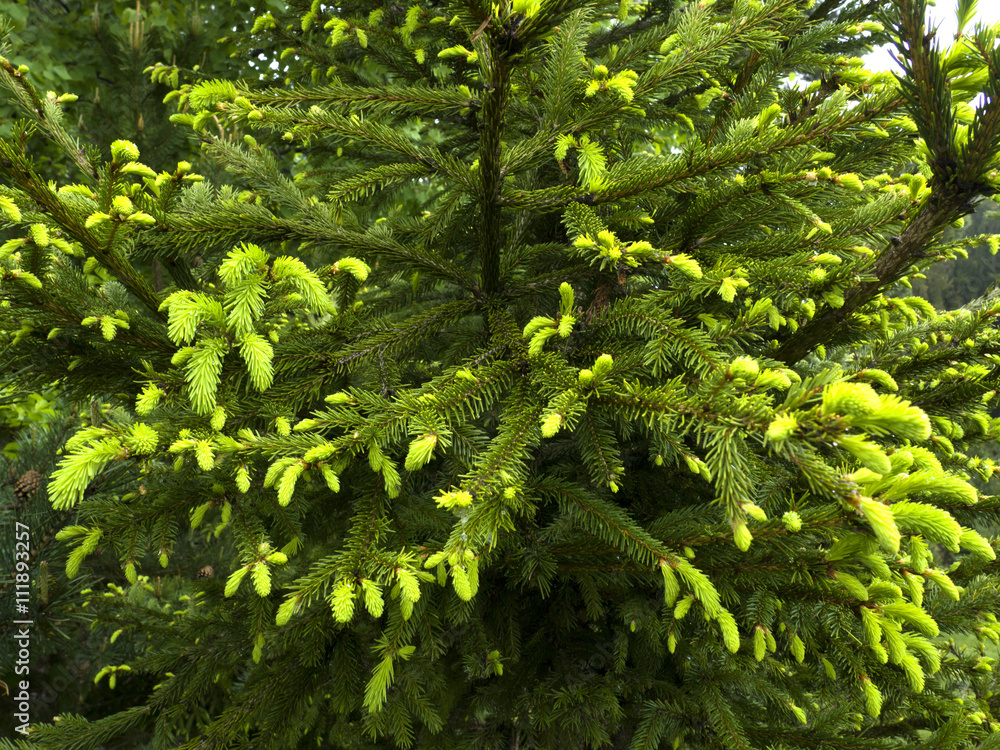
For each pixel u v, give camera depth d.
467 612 1.95
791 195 1.58
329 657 2.08
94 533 1.50
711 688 2.00
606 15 2.27
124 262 1.49
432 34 2.61
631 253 1.36
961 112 1.36
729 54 1.63
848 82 1.89
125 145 1.27
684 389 1.22
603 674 2.39
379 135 1.66
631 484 2.52
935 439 1.88
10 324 1.53
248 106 1.58
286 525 1.76
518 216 2.41
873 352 2.34
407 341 1.78
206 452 1.25
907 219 1.58
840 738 1.91
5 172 1.23
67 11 5.02
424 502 1.93
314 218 1.75
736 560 1.59
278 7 5.04
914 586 1.28
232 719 1.85
